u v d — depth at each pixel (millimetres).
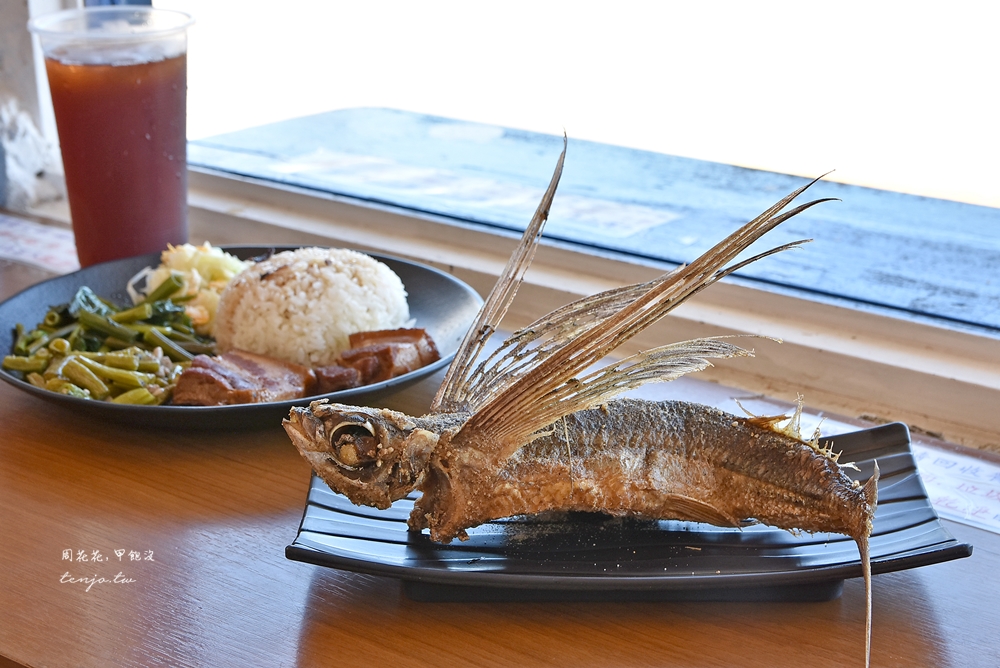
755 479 604
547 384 583
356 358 731
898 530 616
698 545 613
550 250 884
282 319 768
